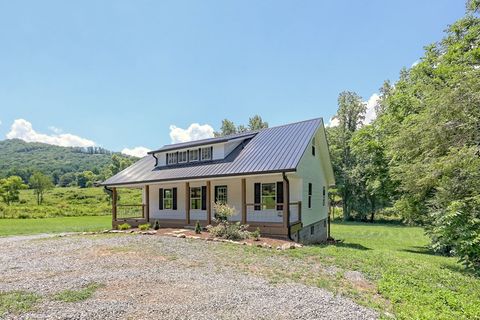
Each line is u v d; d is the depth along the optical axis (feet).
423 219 43.09
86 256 27.84
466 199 27.25
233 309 14.88
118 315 14.05
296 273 22.03
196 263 24.88
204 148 54.90
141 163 69.00
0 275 21.74
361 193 111.04
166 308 14.94
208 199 47.60
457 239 26.81
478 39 44.50
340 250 32.24
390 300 16.63
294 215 45.62
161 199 61.11
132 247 31.63
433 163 31.91
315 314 14.32
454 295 18.01
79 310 14.60
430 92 39.75
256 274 21.67
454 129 32.58
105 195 169.27
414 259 31.24
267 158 44.32
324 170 62.64
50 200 159.43
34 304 15.44
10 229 62.85
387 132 60.85
